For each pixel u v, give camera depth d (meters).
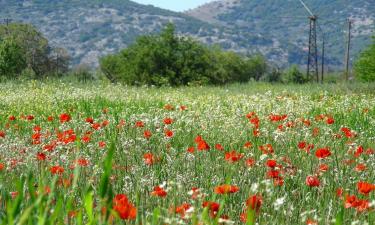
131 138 9.38
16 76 51.09
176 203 5.07
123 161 7.90
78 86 26.12
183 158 7.73
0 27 71.38
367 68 44.09
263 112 14.34
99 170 6.64
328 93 23.66
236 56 80.00
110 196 2.64
